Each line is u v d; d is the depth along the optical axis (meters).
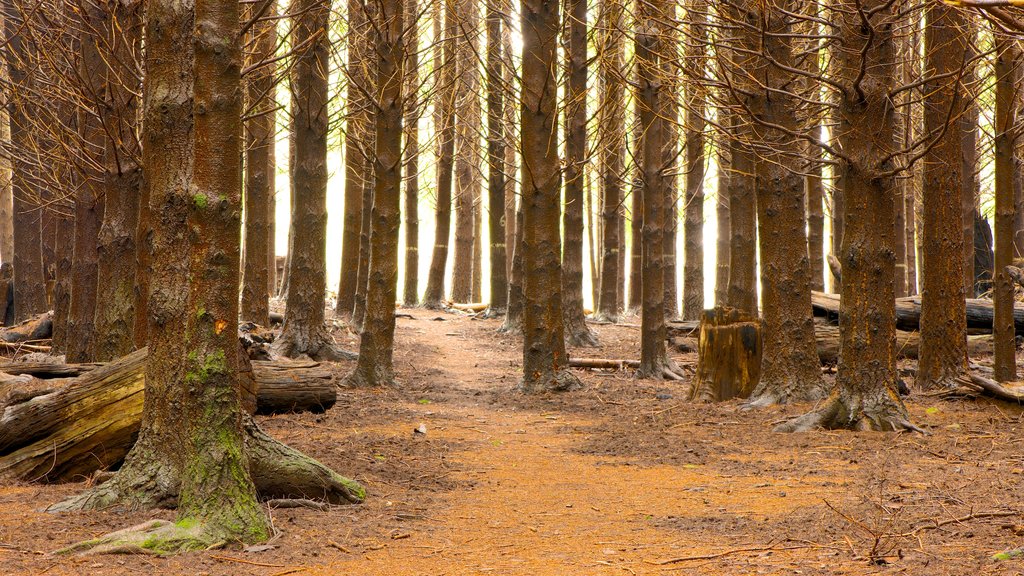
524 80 13.81
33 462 6.69
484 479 7.37
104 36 9.91
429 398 13.02
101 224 10.93
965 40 7.97
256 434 6.07
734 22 9.27
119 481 5.51
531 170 13.79
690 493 6.68
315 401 10.66
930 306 11.91
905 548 4.66
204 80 5.12
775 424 9.80
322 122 16.14
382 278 13.98
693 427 10.03
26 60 12.25
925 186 11.89
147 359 5.59
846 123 9.23
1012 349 11.18
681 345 18.58
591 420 11.05
